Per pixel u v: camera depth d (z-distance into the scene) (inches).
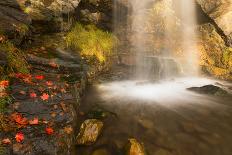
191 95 296.2
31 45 287.4
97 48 343.0
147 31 452.8
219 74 401.7
